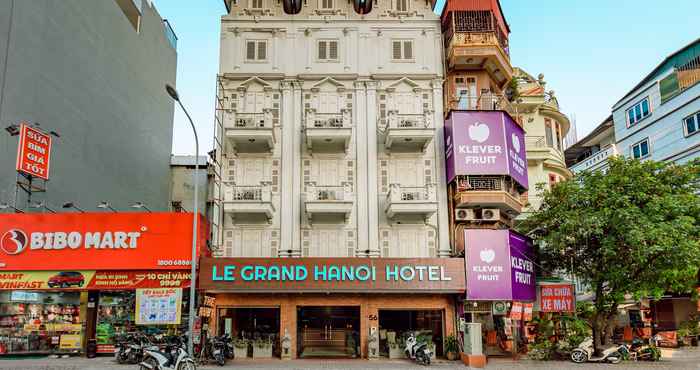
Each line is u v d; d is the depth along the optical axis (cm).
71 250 2325
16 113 2405
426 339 2425
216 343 2220
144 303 2220
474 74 2947
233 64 2792
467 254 2453
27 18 2486
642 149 4181
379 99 2797
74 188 2817
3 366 2034
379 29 2869
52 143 2641
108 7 3225
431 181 2706
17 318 2370
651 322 3541
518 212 2786
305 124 2706
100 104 3108
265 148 2708
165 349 1923
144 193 3644
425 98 2806
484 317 2770
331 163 2720
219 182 2662
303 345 2500
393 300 2523
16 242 2312
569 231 2369
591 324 2592
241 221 2647
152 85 3850
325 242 2636
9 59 2369
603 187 2344
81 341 2414
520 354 2555
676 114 3794
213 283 2362
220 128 2730
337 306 2533
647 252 2130
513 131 2742
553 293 2625
